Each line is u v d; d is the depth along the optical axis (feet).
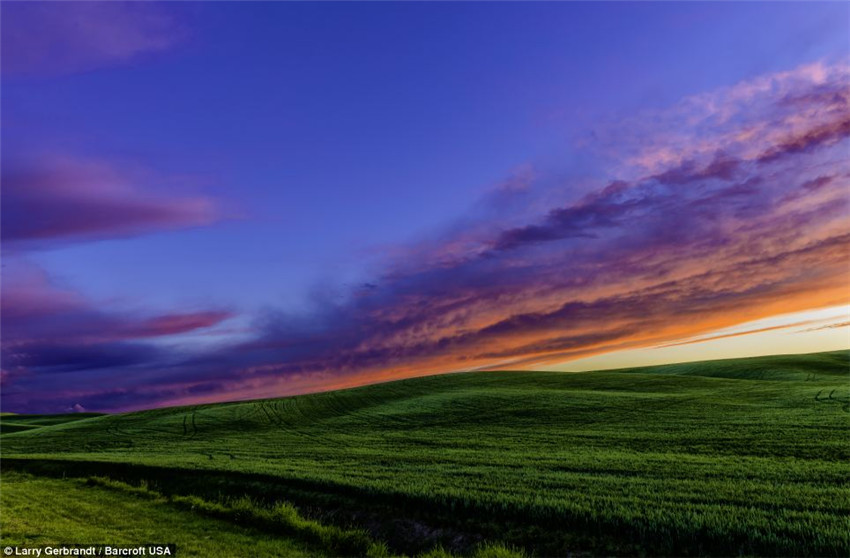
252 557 49.65
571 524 50.34
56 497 83.05
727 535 43.96
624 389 237.04
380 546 51.29
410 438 144.25
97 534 58.29
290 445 145.89
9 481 106.11
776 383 223.71
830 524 45.83
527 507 54.34
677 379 260.62
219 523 63.67
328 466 92.94
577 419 155.94
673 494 58.85
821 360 324.39
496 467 83.66
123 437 200.95
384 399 264.93
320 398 288.10
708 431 114.01
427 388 290.97
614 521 48.67
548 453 98.32
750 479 66.33
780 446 90.53
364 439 150.30
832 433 99.71
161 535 58.03
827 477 65.36
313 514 64.44
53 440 205.26
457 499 59.26
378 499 64.28
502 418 171.83
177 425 225.56
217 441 173.27
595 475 73.00
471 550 49.03
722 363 358.84
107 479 97.60
